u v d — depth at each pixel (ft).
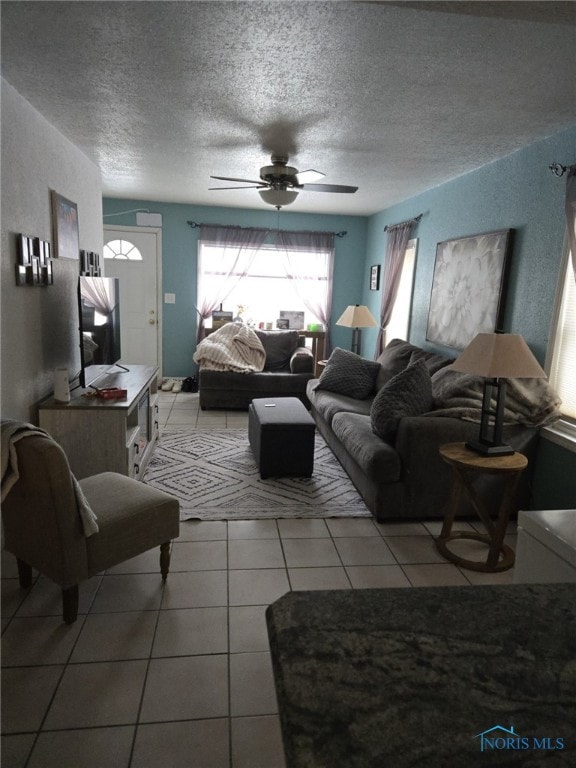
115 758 4.98
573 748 1.87
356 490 11.51
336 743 1.82
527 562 5.86
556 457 9.71
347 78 7.77
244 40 6.72
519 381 10.15
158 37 6.73
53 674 5.98
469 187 13.41
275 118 9.77
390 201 18.25
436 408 10.85
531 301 10.77
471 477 10.03
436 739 1.86
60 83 8.35
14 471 6.16
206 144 11.78
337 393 15.39
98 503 7.19
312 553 8.87
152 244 20.98
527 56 6.78
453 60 7.00
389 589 2.74
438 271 14.87
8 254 8.36
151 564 8.39
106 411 9.61
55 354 10.62
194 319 21.81
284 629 2.38
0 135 7.53
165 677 6.00
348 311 17.79
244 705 5.65
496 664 2.25
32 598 7.38
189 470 12.35
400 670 2.17
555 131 9.88
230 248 21.39
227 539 9.24
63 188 11.35
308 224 21.98
